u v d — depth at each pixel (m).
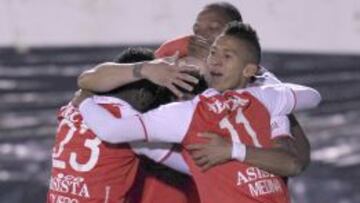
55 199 13.51
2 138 28.05
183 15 27.05
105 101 13.20
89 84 13.16
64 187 13.41
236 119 12.71
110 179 13.41
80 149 13.36
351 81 28.31
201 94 12.80
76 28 27.77
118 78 13.02
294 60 27.73
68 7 27.73
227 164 12.59
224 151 12.48
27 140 28.09
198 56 13.70
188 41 13.93
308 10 27.59
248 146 12.57
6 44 27.95
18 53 27.97
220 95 12.82
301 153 13.55
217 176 12.58
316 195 27.97
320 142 28.08
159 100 13.53
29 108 28.14
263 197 12.57
